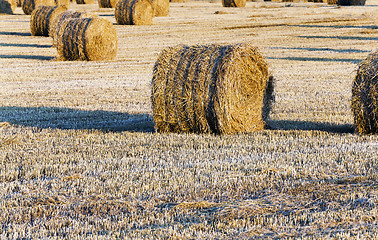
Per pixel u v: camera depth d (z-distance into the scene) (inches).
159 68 1596.9
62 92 2434.8
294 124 1744.6
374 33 4896.7
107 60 3533.5
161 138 1535.4
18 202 1000.9
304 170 1164.5
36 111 2022.6
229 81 1520.7
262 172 1153.4
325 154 1307.8
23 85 2615.7
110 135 1583.4
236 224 871.1
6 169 1216.2
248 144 1445.6
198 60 1557.6
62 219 911.0
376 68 1507.1
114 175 1152.2
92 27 3459.6
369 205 936.9
